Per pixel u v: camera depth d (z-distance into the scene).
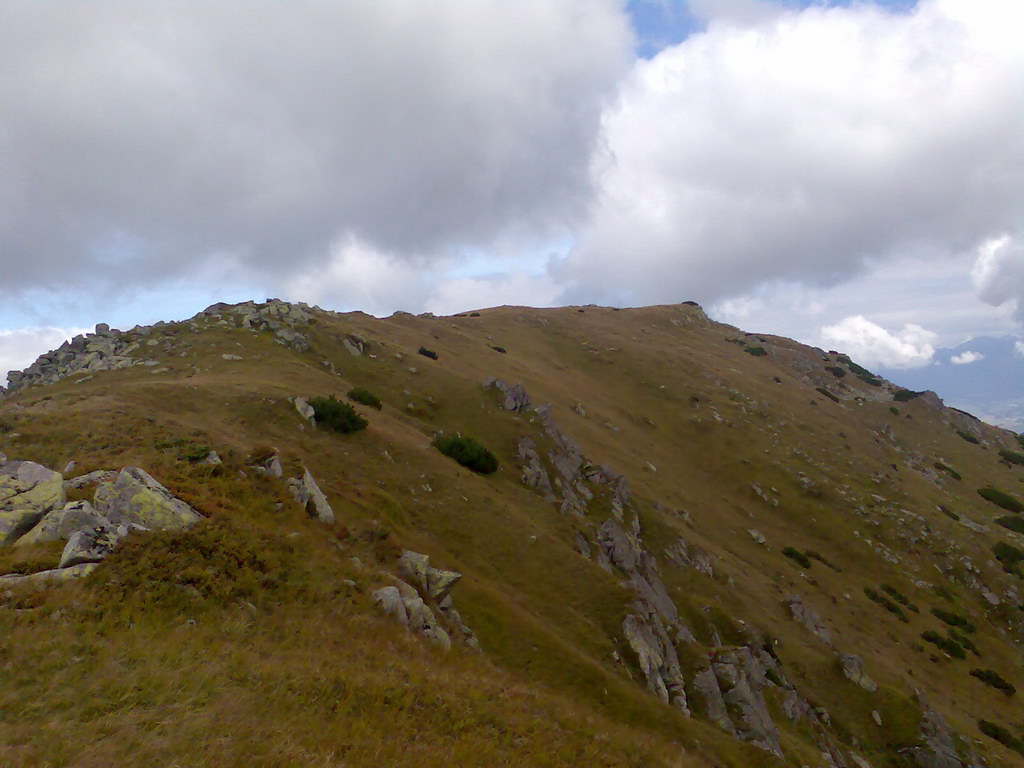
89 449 29.42
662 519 67.88
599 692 28.17
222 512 21.80
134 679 13.08
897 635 69.38
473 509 44.38
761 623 55.75
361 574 22.41
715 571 63.75
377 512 34.81
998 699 61.91
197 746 11.41
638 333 174.25
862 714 47.62
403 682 16.83
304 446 42.47
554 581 39.12
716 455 109.00
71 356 72.19
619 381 135.38
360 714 14.41
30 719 11.30
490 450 63.19
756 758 30.38
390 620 20.77
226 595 17.45
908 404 164.88
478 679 20.00
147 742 11.26
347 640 18.09
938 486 120.06
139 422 34.62
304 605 18.95
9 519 18.19
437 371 82.38
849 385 173.75
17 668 12.61
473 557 38.50
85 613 14.87
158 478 23.38
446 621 25.64
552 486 62.69
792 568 78.00
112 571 16.67
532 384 108.44
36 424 32.25
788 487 101.56
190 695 13.02
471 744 15.13
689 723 30.05
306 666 15.59
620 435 102.69
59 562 16.80
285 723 12.95
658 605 47.47
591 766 16.94
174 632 15.27
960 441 148.00
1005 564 91.62
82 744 10.88
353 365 77.12
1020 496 122.75
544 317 171.25
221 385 49.81
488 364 112.12
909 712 47.41
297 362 69.56
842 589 76.94
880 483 109.06
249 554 19.66
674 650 39.50
